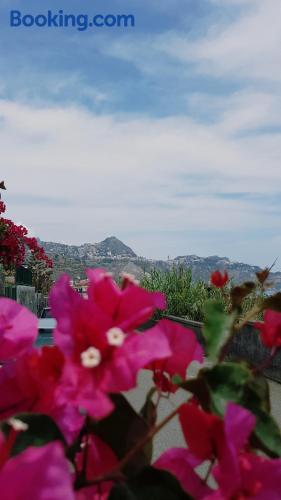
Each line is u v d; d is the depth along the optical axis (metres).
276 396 9.17
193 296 18.41
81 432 0.91
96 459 0.96
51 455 0.62
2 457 0.70
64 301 0.88
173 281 19.06
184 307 18.33
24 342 0.95
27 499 0.61
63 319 0.87
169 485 0.83
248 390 0.89
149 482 0.84
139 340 0.87
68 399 0.84
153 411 1.00
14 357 0.94
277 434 0.87
